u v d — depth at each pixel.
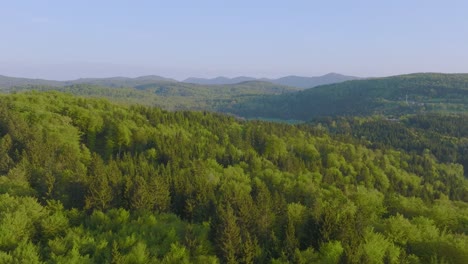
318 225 58.88
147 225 56.25
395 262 54.78
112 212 60.34
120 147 120.12
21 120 106.56
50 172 69.75
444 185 164.00
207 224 61.09
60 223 54.03
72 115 125.88
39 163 81.44
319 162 145.38
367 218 73.69
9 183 66.06
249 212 62.81
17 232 49.31
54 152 91.12
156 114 170.25
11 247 47.44
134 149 122.69
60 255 45.12
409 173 176.12
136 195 65.88
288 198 90.62
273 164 134.62
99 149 121.69
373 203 87.50
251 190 88.31
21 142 92.31
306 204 85.25
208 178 92.56
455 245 59.47
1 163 77.88
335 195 92.56
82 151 102.88
